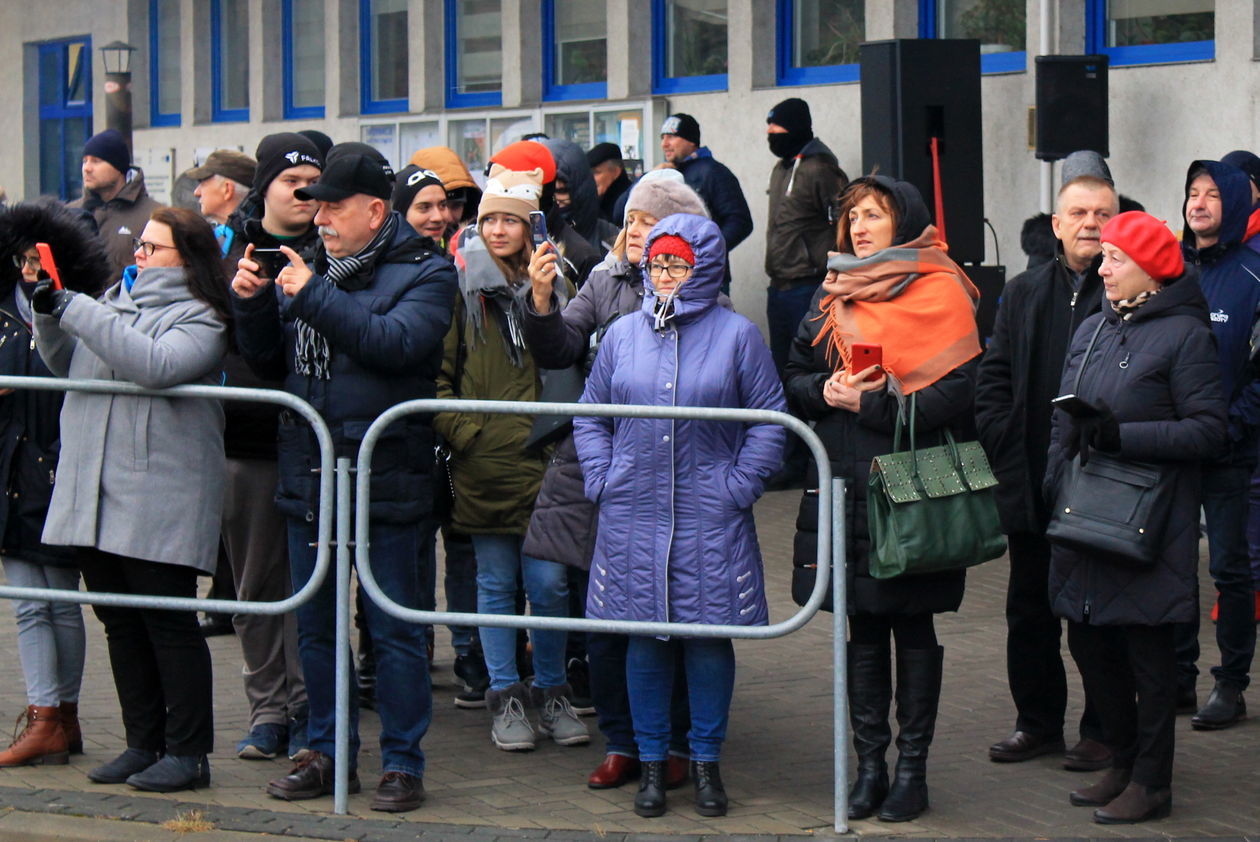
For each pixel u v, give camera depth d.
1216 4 11.75
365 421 6.05
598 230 8.41
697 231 6.05
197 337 6.15
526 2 15.52
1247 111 11.62
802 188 12.66
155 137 19.02
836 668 5.82
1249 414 7.16
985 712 7.40
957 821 5.99
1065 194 6.47
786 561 10.67
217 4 18.59
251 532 6.79
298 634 6.64
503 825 5.97
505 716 6.98
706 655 6.07
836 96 13.74
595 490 6.10
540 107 15.40
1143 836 5.82
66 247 6.60
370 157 6.21
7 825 5.99
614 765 6.45
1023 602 6.67
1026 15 12.88
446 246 8.07
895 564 5.73
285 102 17.97
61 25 20.19
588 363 6.71
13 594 6.28
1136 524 5.77
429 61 16.31
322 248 6.24
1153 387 5.88
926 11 13.43
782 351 12.96
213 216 7.96
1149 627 5.90
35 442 6.61
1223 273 7.44
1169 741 5.97
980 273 11.97
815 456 5.73
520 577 7.72
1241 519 7.16
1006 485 6.59
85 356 6.35
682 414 5.73
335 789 6.11
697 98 14.60
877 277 5.95
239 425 6.73
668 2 14.95
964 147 12.01
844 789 5.84
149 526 6.16
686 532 5.96
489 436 6.95
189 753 6.35
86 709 7.45
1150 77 12.09
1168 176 12.07
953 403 5.88
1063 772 6.59
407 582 6.13
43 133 20.92
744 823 5.99
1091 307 6.43
